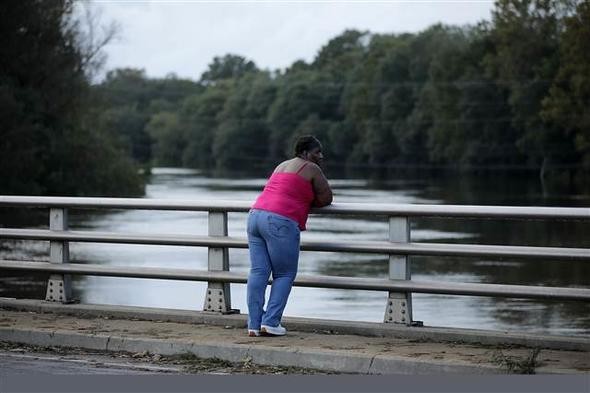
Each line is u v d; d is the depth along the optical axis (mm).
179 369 7906
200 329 9070
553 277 26062
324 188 8680
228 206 9289
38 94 58469
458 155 117812
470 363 7449
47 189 61281
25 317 9750
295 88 165250
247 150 176750
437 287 8539
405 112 138500
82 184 63219
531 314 20859
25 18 57688
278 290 8648
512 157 112688
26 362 8156
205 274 9438
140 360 8266
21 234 10195
